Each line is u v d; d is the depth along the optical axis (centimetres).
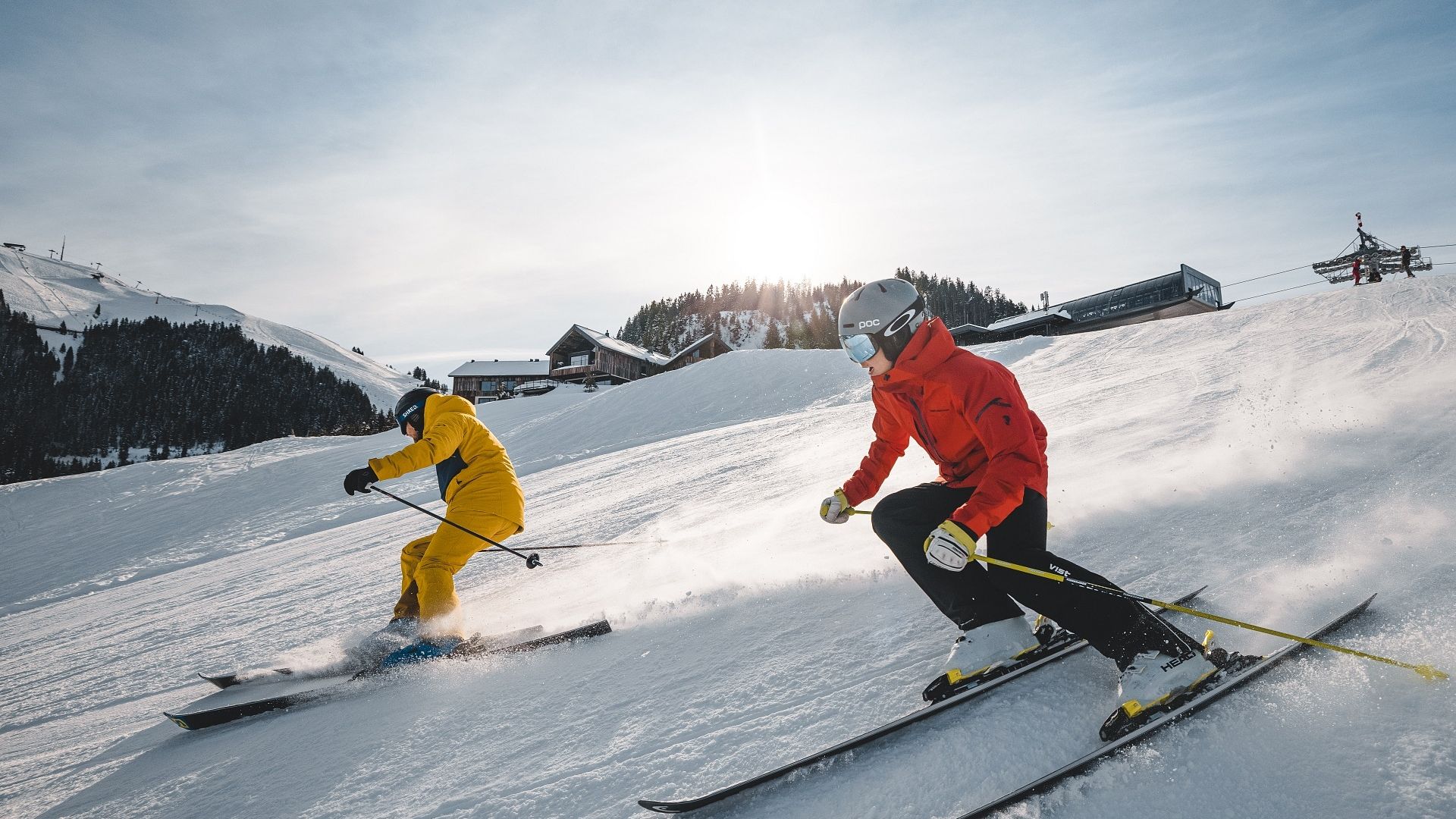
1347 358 716
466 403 408
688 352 6200
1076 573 199
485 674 314
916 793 174
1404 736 158
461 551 372
